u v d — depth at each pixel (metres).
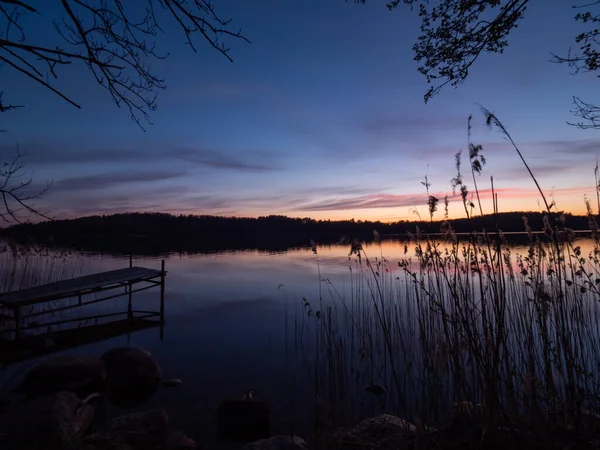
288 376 6.82
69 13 2.13
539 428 2.85
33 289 10.55
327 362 7.20
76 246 46.06
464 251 4.55
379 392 5.60
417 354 6.59
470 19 4.27
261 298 14.87
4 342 9.15
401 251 28.86
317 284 17.05
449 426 3.24
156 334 10.24
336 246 50.03
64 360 6.75
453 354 3.32
